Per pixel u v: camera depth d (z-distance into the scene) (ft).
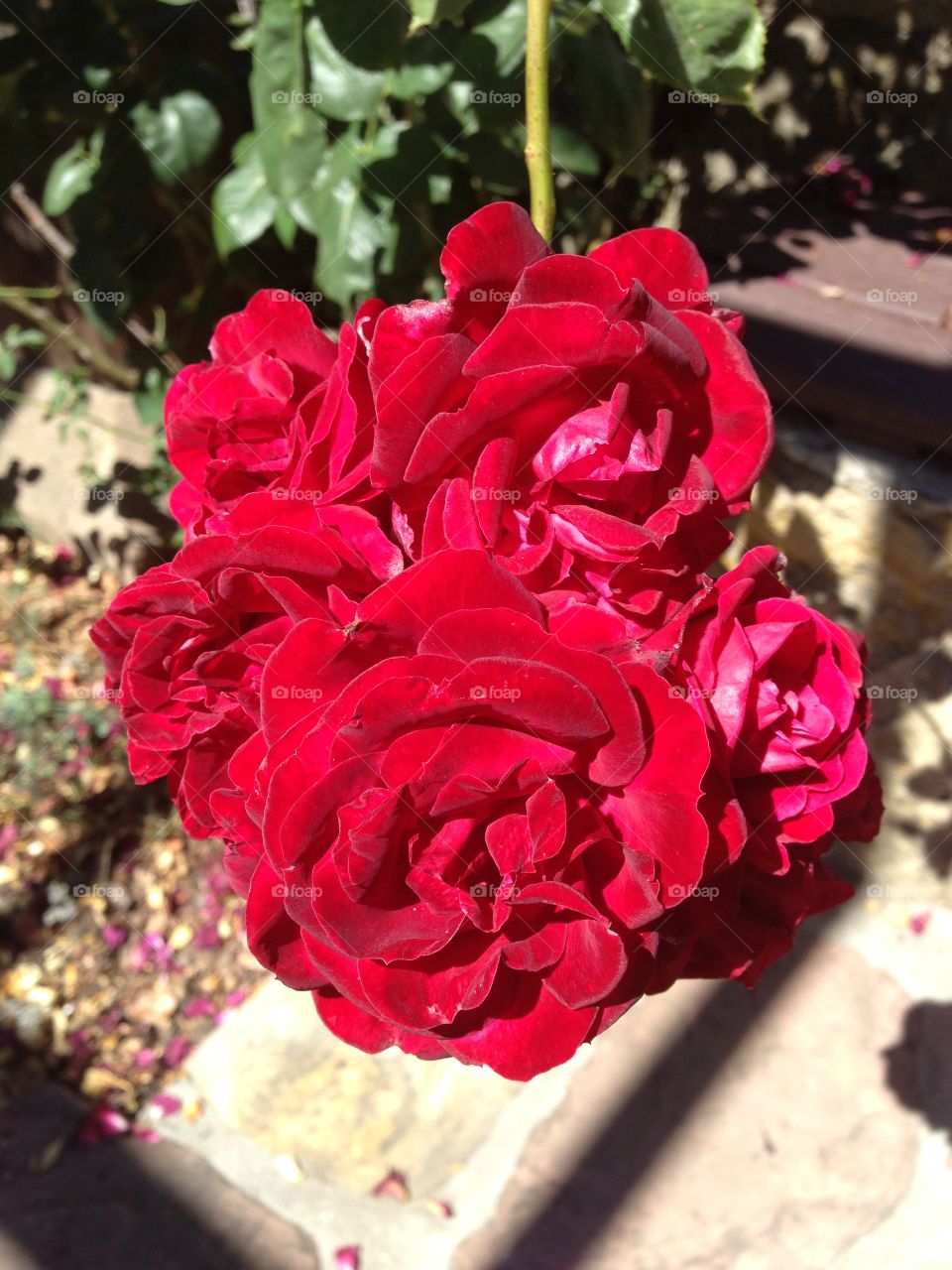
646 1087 2.07
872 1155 1.95
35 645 3.04
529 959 0.64
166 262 2.27
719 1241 1.88
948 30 1.88
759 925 0.79
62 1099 2.23
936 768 2.08
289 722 0.64
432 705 0.59
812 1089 2.04
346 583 0.68
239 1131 2.12
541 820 0.59
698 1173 1.96
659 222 2.15
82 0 1.89
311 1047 2.19
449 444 0.62
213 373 0.81
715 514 0.68
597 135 1.58
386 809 0.59
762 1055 2.09
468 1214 1.96
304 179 1.63
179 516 0.87
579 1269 1.87
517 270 0.67
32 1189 2.07
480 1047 0.68
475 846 0.62
